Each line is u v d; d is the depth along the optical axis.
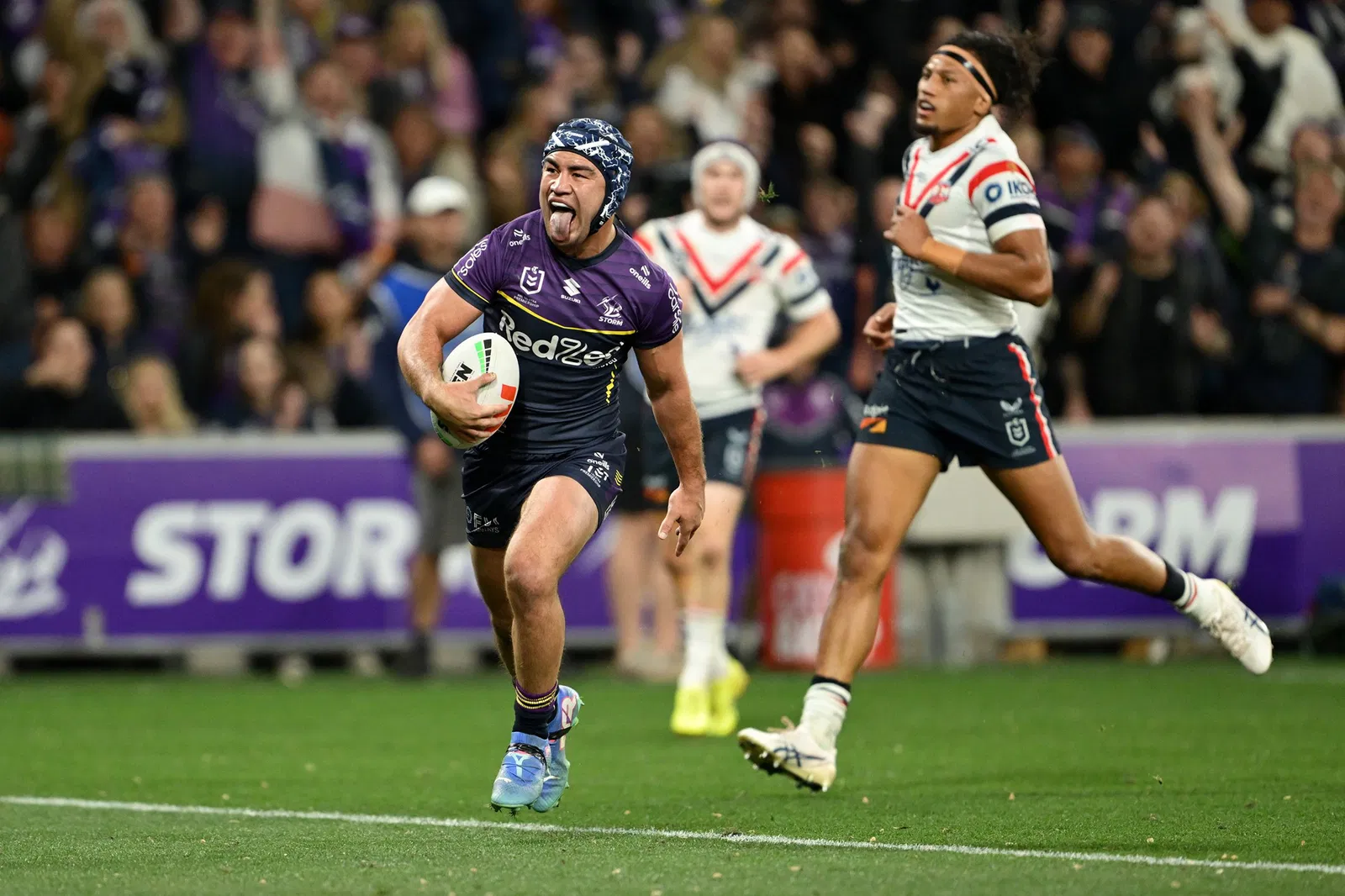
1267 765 22.59
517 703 17.06
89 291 40.09
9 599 37.91
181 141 43.81
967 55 19.70
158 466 38.53
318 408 40.91
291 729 28.28
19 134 44.78
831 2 48.84
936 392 19.75
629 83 49.38
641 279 17.30
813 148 44.69
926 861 15.38
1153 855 15.68
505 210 43.50
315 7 47.25
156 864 15.63
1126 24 46.81
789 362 27.55
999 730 27.12
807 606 38.44
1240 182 47.75
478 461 17.73
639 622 36.59
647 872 14.93
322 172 43.84
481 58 48.84
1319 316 44.53
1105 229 42.81
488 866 15.36
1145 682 35.25
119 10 44.31
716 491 27.34
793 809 19.00
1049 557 20.41
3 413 39.47
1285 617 41.78
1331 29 50.31
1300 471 42.00
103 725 28.89
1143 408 42.75
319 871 15.18
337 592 39.06
